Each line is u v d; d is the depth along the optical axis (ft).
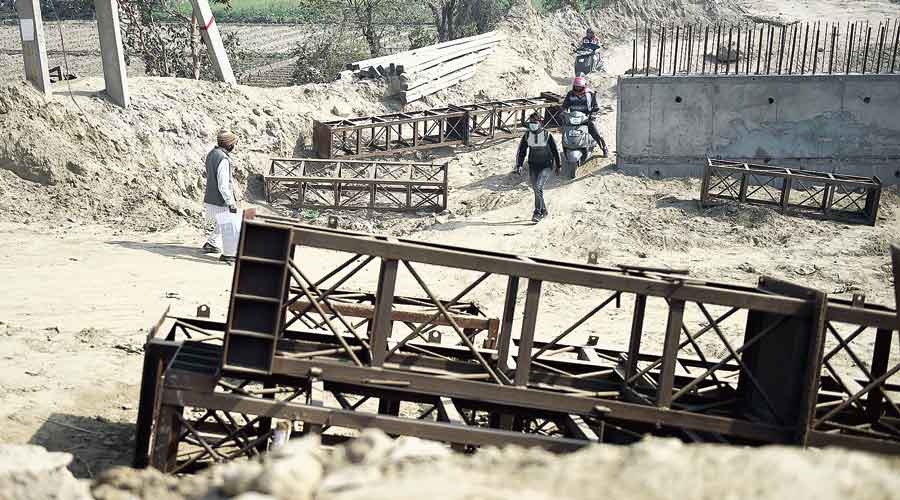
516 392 23.57
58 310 38.09
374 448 14.21
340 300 30.78
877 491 11.17
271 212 63.21
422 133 79.51
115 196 57.98
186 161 64.28
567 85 103.96
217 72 73.72
